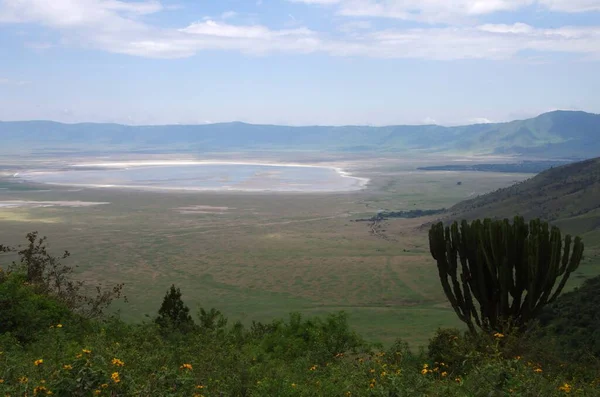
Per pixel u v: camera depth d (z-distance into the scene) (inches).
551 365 521.3
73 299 935.7
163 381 333.1
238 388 386.3
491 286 668.7
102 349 450.9
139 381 341.4
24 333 600.7
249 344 703.7
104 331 606.9
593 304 1085.8
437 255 684.7
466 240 671.1
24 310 622.2
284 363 578.9
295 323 867.4
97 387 305.9
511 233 641.6
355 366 481.4
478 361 494.0
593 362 568.4
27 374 342.6
